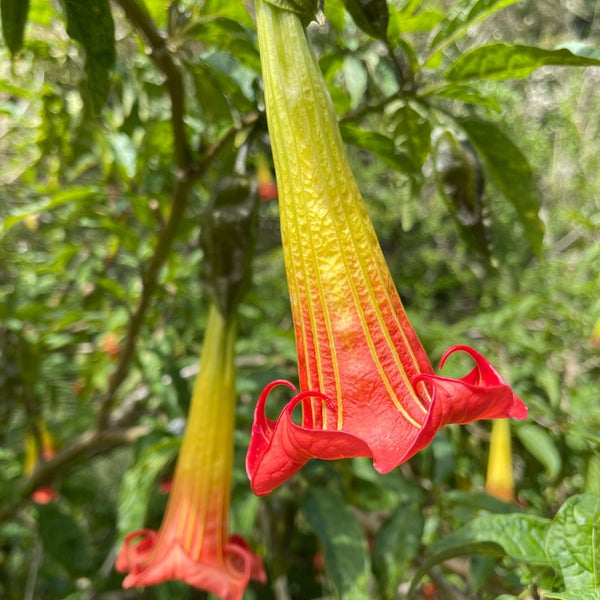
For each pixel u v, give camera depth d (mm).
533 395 511
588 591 175
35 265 600
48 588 621
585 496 200
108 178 485
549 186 1068
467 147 302
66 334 584
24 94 448
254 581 601
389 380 181
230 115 355
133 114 415
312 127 199
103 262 574
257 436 179
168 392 435
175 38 299
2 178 631
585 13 1301
